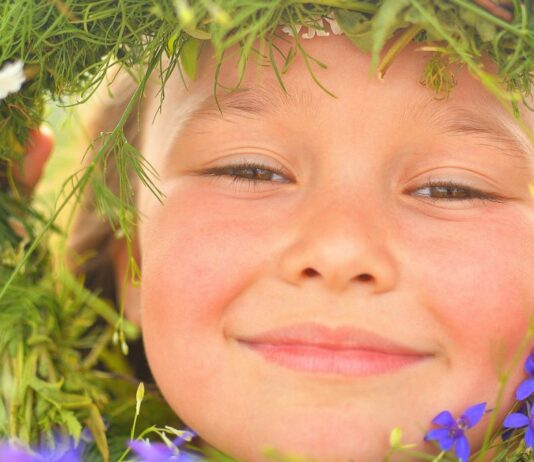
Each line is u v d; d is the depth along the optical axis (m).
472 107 0.42
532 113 0.44
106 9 0.41
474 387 0.43
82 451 0.45
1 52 0.42
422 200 0.43
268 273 0.43
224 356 0.43
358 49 0.41
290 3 0.39
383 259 0.41
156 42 0.41
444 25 0.38
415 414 0.43
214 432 0.44
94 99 0.53
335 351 0.43
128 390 0.49
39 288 0.47
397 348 0.42
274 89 0.42
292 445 0.43
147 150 0.47
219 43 0.39
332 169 0.42
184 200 0.44
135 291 0.51
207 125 0.43
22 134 0.46
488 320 0.42
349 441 0.42
